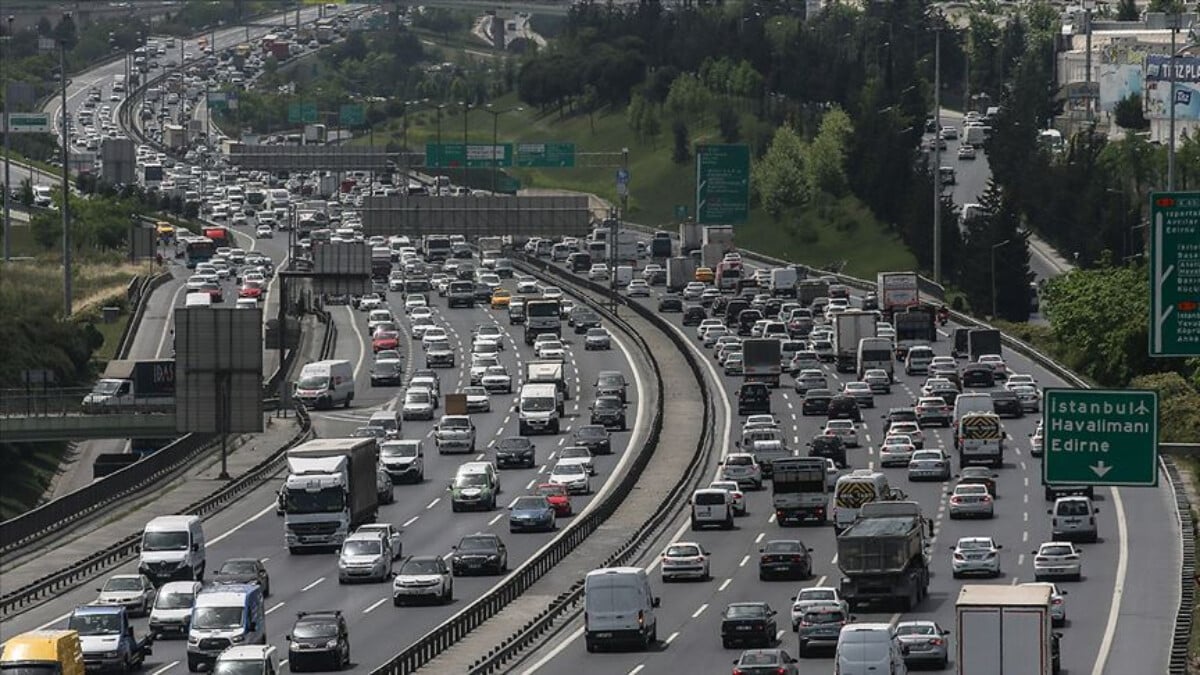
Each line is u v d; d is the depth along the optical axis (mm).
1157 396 190250
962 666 198750
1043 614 196875
